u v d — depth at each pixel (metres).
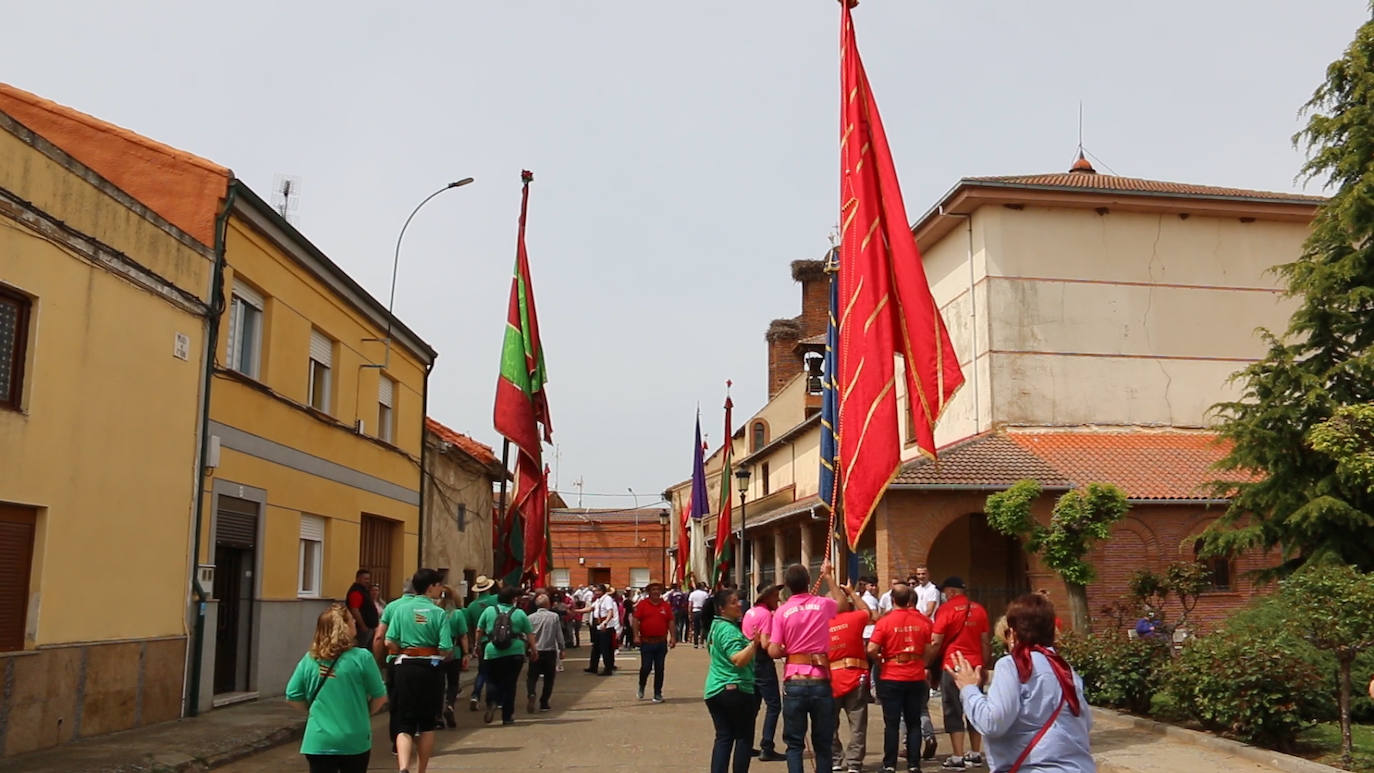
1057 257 27.09
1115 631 14.80
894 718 10.46
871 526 24.64
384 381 22.97
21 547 10.80
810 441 36.56
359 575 16.03
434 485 26.66
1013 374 26.42
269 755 12.04
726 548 36.75
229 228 15.09
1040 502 23.02
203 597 14.12
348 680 7.19
